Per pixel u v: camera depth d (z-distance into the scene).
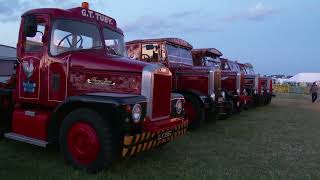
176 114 6.27
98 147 5.10
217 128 9.77
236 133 8.97
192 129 9.15
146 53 10.14
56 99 6.03
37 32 6.29
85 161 5.24
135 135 5.09
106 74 5.68
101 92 5.64
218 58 14.14
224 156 6.52
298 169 5.80
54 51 6.12
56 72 6.03
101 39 6.59
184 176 5.20
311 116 13.24
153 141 5.43
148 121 5.39
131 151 5.08
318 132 9.38
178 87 9.90
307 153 6.91
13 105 6.69
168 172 5.40
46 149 6.55
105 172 5.18
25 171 5.20
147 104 5.41
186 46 10.96
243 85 13.52
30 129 6.01
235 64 16.80
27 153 6.27
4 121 6.91
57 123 5.73
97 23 6.61
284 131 9.48
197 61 12.60
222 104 10.49
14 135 6.14
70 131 5.38
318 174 5.53
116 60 5.74
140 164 5.78
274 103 20.95
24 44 6.47
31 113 6.04
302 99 26.59
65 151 5.45
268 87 19.11
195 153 6.67
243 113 14.15
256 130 9.56
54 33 6.16
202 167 5.74
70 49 6.19
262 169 5.75
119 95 5.26
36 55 6.29
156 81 5.55
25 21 6.36
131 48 10.36
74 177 4.96
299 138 8.46
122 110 5.01
